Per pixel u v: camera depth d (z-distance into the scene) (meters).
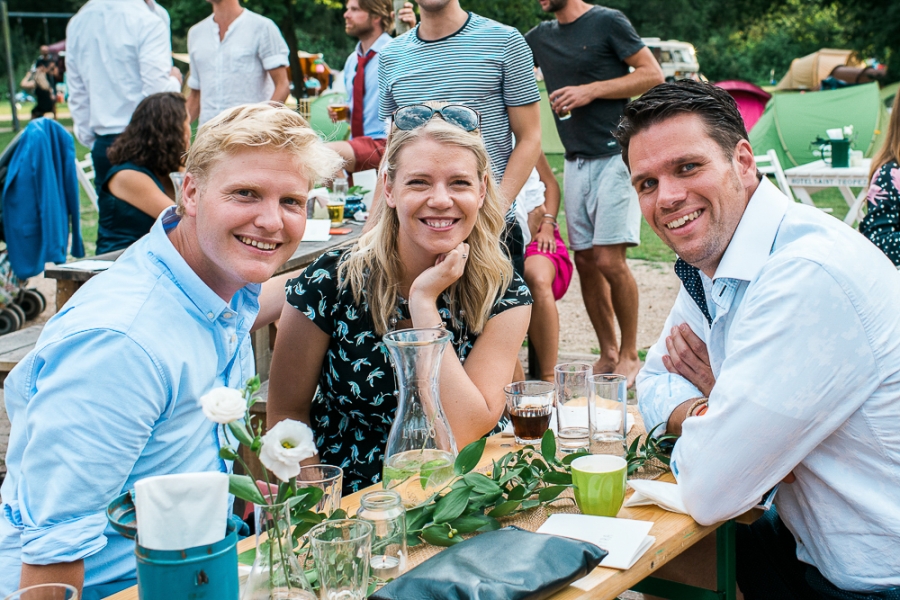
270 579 1.29
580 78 4.98
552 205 5.21
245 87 6.50
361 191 5.55
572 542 1.42
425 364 1.73
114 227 4.71
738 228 1.95
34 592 1.25
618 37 4.88
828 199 12.03
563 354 5.71
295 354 2.37
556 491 1.77
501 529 1.50
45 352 1.63
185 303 1.77
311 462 2.36
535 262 4.74
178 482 1.14
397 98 3.93
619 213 4.88
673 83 1.99
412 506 1.71
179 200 1.83
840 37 31.62
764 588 2.14
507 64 3.77
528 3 21.58
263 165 1.70
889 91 17.27
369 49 5.86
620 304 4.98
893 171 3.83
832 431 1.76
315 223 4.82
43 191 5.79
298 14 24.02
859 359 1.71
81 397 1.58
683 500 1.73
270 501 1.31
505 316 2.37
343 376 2.34
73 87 6.05
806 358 1.70
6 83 33.94
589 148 4.92
